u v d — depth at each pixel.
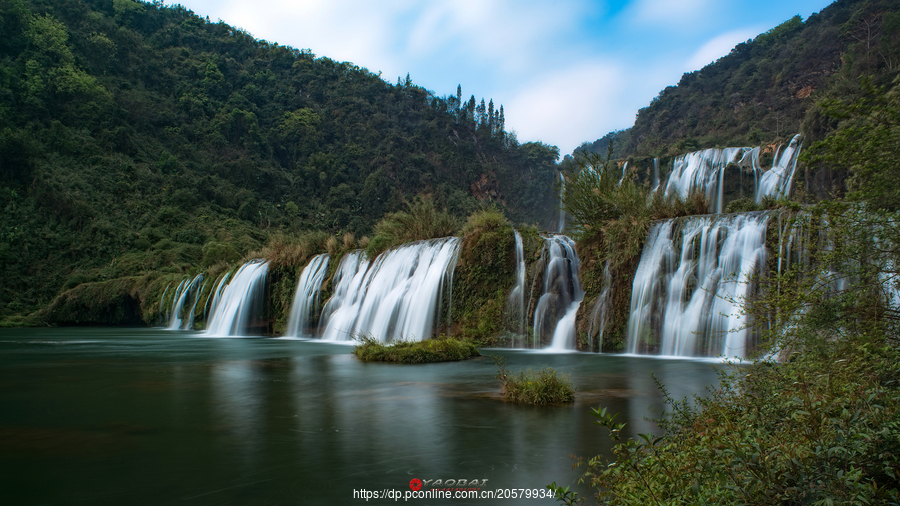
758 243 17.12
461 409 9.77
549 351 21.66
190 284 47.62
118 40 124.50
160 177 95.25
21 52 97.38
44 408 10.28
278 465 6.53
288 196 123.94
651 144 117.44
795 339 6.71
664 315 19.31
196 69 141.38
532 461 6.56
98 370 16.48
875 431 3.55
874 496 3.19
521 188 169.75
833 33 92.19
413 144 157.12
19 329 47.06
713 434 4.83
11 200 73.31
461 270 25.45
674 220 20.19
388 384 12.94
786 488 3.34
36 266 67.12
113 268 66.88
